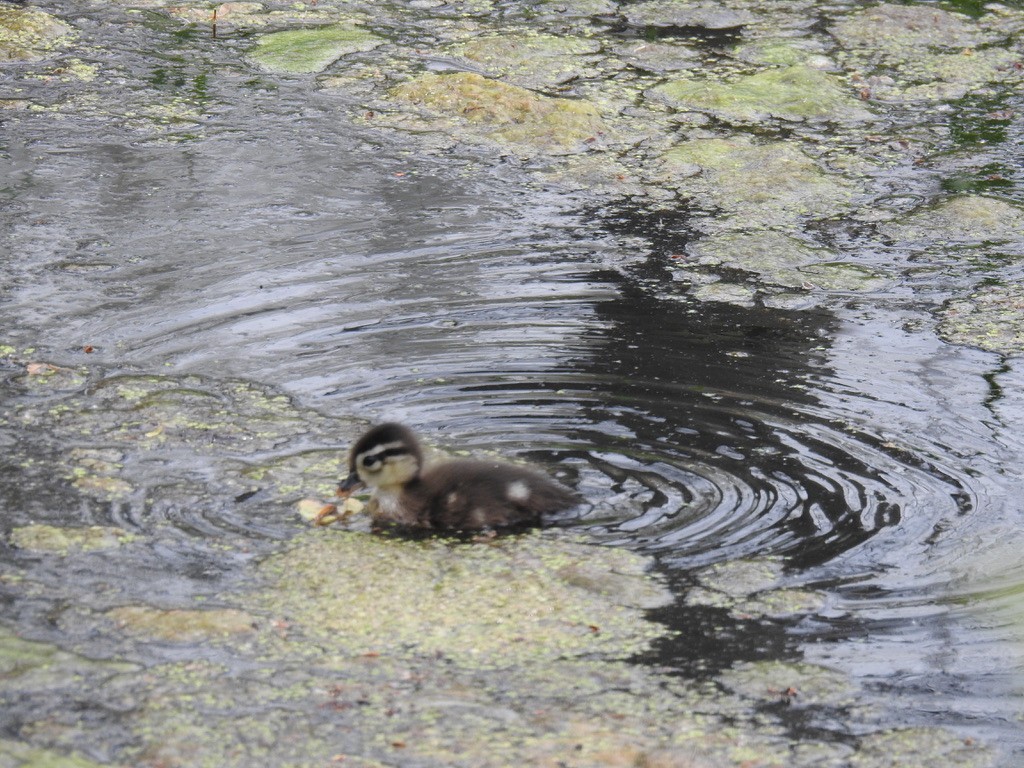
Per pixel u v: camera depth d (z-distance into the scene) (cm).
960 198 2750
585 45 3550
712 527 1608
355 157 2867
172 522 1583
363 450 1609
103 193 2619
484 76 3297
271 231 2498
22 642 1332
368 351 2052
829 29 3741
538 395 1925
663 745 1220
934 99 3309
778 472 1733
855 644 1391
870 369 2045
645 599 1462
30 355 2006
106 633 1356
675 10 3844
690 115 3161
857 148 3020
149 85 3173
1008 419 1894
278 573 1488
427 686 1296
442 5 3834
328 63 3356
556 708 1270
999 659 1365
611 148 2980
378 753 1189
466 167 2855
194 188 2666
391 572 1501
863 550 1565
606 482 1706
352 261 2386
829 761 1211
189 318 2147
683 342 2119
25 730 1201
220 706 1248
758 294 2330
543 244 2498
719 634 1403
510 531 1606
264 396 1909
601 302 2261
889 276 2430
